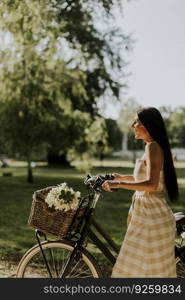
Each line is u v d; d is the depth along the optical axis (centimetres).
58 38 1196
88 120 1830
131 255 376
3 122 1781
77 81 1528
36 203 379
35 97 1508
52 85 1444
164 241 374
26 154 2002
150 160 365
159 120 375
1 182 2217
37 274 522
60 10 1133
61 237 393
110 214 1175
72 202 376
